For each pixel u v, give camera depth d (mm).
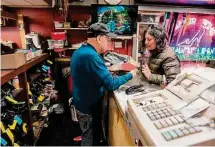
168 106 968
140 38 3273
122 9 3195
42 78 2863
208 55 3902
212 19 3787
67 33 3605
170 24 3668
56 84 3359
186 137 725
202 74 1121
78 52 1606
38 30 3570
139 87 1562
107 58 2312
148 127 806
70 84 3354
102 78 1511
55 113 3252
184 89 1061
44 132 2740
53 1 3080
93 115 1826
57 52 3342
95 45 1644
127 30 3268
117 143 1536
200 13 3697
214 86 958
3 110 1587
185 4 3539
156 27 1705
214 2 3580
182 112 893
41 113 2627
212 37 3861
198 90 972
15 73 1638
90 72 1552
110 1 3281
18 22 2656
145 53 2811
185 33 3779
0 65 1594
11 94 1771
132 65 2123
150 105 999
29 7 3422
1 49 1689
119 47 3670
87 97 1718
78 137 2582
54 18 3539
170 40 3760
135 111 956
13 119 1562
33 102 2391
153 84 1679
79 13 3578
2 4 2992
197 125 792
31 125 2107
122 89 1589
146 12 3523
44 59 2949
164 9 3562
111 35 1685
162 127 798
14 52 1781
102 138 2025
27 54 2033
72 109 3020
